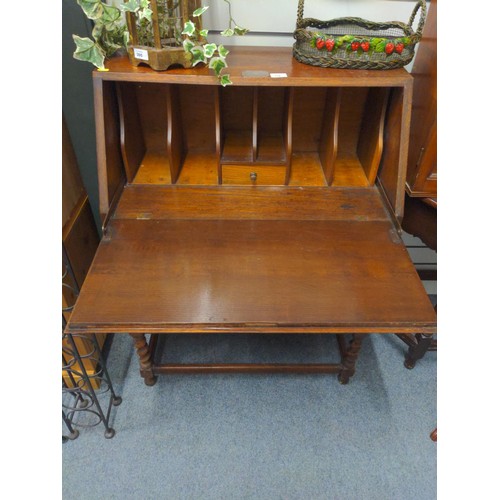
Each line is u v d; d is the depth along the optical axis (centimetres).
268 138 140
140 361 151
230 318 93
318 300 98
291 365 155
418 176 127
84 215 148
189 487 133
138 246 110
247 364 155
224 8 132
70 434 143
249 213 122
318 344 178
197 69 110
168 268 105
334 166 130
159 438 144
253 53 128
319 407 155
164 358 171
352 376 166
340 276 104
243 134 142
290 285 101
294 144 145
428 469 138
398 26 118
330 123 130
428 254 202
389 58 112
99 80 107
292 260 108
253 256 109
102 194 116
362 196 129
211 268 105
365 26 120
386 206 125
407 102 113
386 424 150
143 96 133
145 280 101
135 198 125
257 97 122
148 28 110
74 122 146
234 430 147
